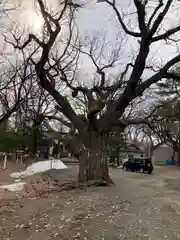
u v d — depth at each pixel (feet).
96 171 53.93
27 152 114.62
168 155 240.73
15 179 63.98
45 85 54.24
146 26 52.60
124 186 55.31
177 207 36.99
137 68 53.36
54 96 55.93
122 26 56.18
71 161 163.43
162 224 28.43
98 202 37.81
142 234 25.35
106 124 54.60
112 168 143.43
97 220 29.45
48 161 116.06
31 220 29.86
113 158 167.84
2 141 97.71
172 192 52.13
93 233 25.71
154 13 52.34
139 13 51.78
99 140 54.80
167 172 131.54
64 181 58.08
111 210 33.71
